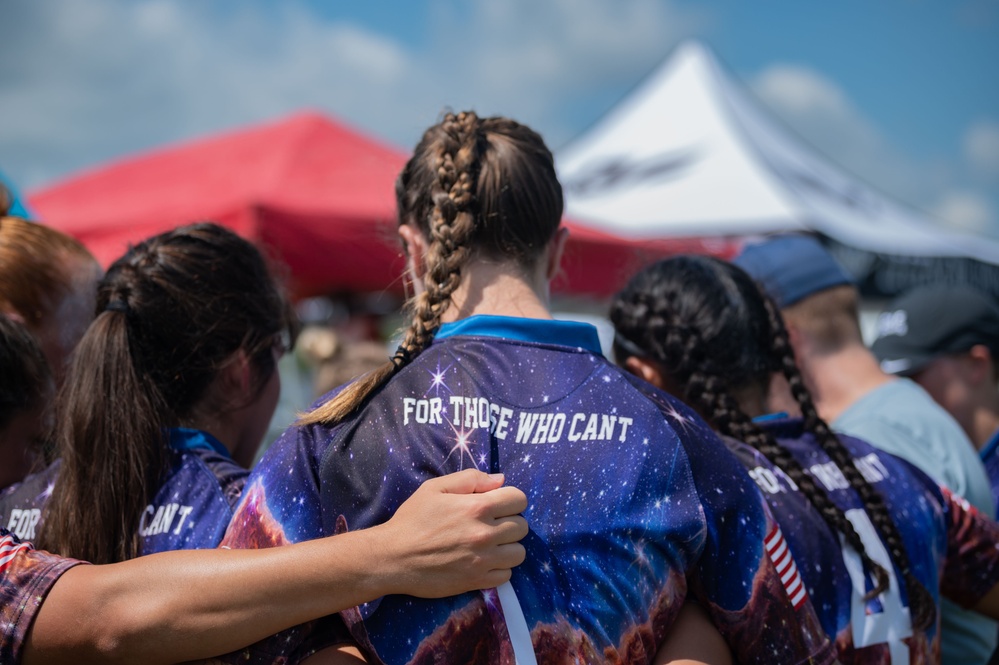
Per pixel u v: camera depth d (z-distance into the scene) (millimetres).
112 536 1216
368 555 929
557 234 1237
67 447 1250
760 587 1032
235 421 1413
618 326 1543
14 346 1383
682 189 6637
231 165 4293
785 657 1034
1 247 1508
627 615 960
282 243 3635
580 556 966
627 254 4367
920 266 6457
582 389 1051
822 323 1966
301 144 4277
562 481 988
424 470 990
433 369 1050
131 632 961
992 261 6625
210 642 949
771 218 6242
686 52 7797
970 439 2426
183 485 1247
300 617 942
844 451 1390
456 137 1162
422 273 1194
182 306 1322
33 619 1001
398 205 1255
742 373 1457
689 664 987
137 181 4621
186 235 1399
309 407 1127
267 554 953
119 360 1276
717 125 7094
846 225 6637
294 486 1016
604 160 7590
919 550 1341
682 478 1014
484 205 1121
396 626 957
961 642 1702
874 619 1242
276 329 1456
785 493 1284
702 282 1493
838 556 1256
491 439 1006
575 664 939
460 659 946
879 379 1982
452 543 918
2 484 1410
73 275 1573
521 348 1069
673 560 995
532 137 1198
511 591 952
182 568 973
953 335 2412
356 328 4461
